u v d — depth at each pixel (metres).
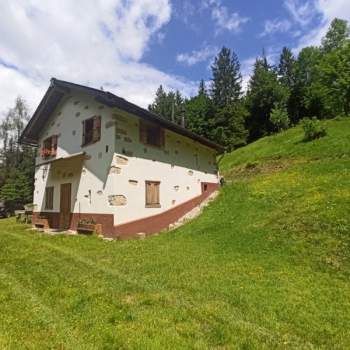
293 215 11.13
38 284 6.31
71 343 3.87
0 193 35.72
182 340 3.99
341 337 4.25
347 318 4.85
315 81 48.28
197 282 6.41
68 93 15.98
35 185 18.77
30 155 40.88
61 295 5.63
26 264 7.93
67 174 15.46
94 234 12.58
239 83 58.06
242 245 9.62
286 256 8.34
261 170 24.48
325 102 43.75
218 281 6.49
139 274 7.01
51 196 16.67
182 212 16.25
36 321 4.51
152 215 14.03
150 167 14.39
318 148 22.88
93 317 4.66
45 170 17.69
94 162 13.53
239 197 16.50
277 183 16.78
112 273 7.08
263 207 13.40
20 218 22.25
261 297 5.63
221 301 5.41
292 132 34.34
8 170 39.81
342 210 10.23
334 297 5.71
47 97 16.17
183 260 8.26
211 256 8.69
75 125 15.30
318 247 8.47
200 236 11.56
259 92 52.81
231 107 50.28
